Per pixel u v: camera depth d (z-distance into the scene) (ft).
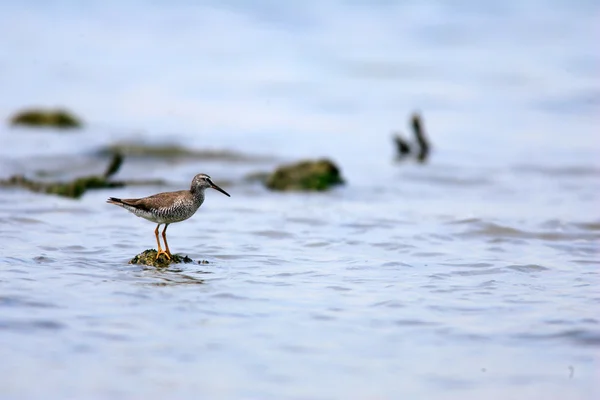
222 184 73.15
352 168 83.25
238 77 136.26
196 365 33.01
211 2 197.98
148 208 46.01
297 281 44.32
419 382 32.07
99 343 34.73
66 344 34.50
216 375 32.17
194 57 150.30
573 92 124.88
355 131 103.91
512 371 33.19
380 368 33.22
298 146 93.86
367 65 146.92
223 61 148.05
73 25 171.63
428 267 47.85
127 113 108.99
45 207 60.95
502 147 93.81
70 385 30.89
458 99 123.03
